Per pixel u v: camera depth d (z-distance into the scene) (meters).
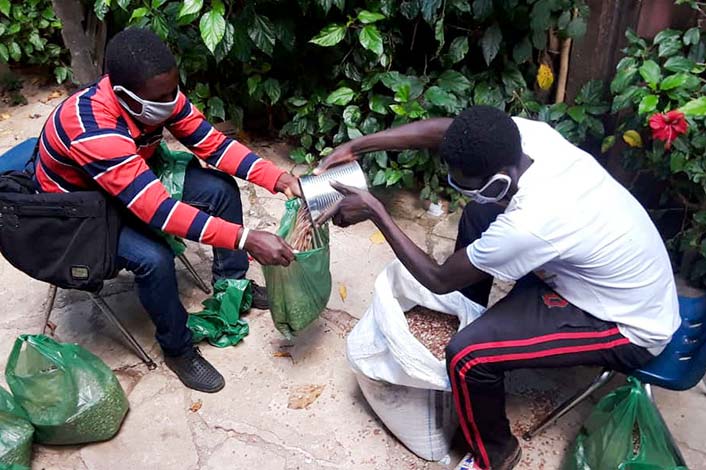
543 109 2.98
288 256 2.05
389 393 2.06
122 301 2.73
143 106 1.98
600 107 2.86
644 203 2.93
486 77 3.11
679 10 2.63
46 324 2.55
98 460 2.14
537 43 2.92
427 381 1.90
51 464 2.14
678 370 1.88
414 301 2.15
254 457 2.15
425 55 3.22
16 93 4.20
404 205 3.24
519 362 1.81
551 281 1.88
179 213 2.03
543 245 1.66
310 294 2.21
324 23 3.22
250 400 2.33
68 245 2.09
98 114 1.98
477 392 1.85
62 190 2.12
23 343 2.16
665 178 2.65
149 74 1.90
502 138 1.59
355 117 3.17
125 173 1.98
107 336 2.58
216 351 2.52
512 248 1.67
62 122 2.00
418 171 3.29
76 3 3.74
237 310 2.54
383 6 2.97
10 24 4.05
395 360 1.92
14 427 2.07
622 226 1.73
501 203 1.78
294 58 3.37
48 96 4.23
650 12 2.68
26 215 2.04
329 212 1.89
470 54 3.17
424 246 2.99
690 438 2.19
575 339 1.82
